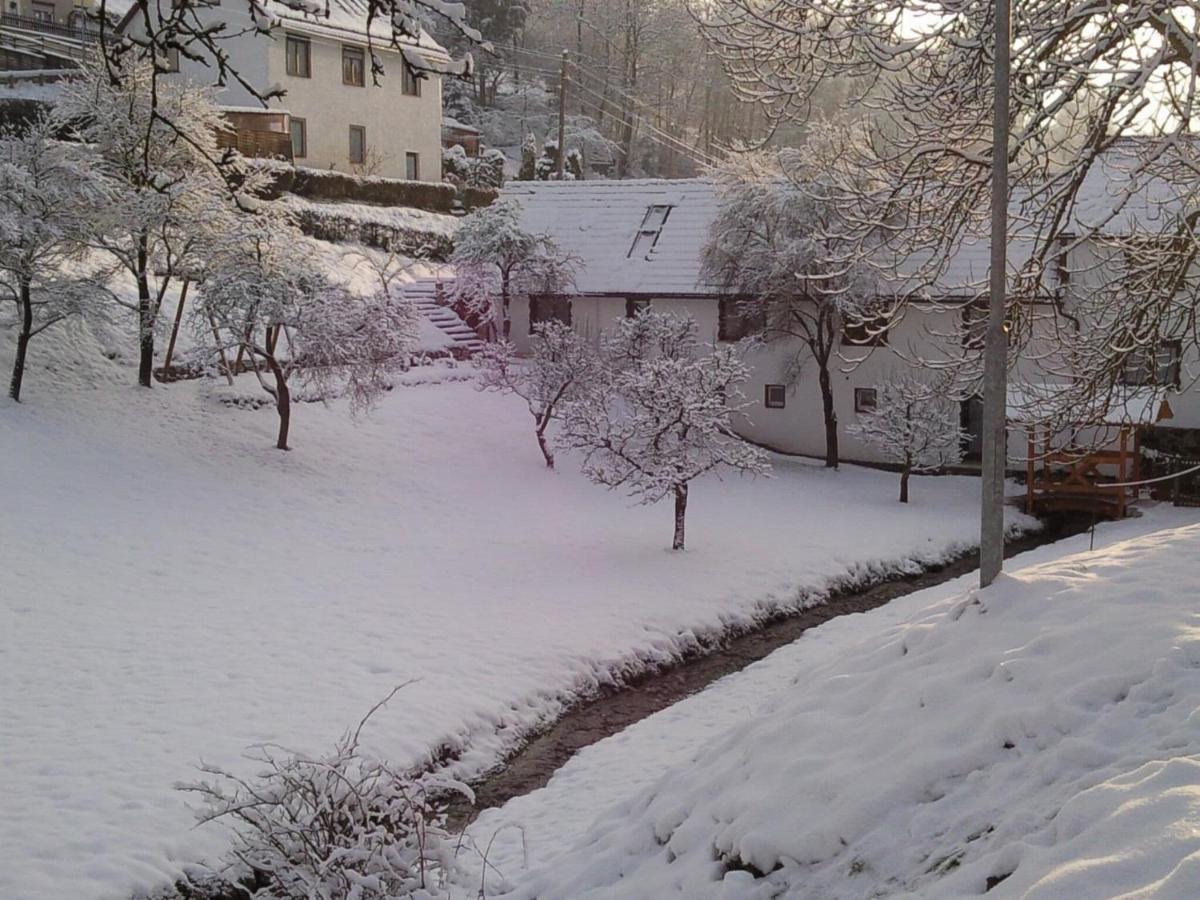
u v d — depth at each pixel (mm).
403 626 16375
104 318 24359
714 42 11086
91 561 18125
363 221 36625
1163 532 8867
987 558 7738
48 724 12258
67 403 24359
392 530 21703
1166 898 3865
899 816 5953
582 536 22141
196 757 11500
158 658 14531
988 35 9852
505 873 8766
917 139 11125
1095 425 12492
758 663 16312
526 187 37562
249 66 37719
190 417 25516
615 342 27797
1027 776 5734
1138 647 6285
